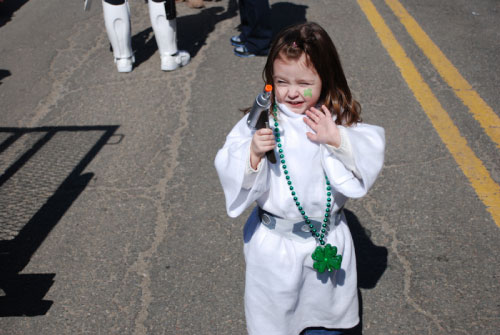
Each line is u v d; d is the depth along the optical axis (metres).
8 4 7.23
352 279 2.10
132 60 5.26
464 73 4.81
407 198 3.32
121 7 4.93
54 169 3.84
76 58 5.58
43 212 3.43
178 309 2.70
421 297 2.67
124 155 3.94
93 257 3.05
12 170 3.86
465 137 3.88
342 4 6.49
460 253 2.91
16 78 5.23
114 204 3.45
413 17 6.08
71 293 2.83
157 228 3.23
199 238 3.13
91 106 4.65
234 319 2.63
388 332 2.52
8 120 4.52
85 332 2.61
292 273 1.96
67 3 7.14
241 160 1.82
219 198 3.44
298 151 1.86
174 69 5.20
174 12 4.95
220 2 6.91
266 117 1.75
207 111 4.43
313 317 2.14
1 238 3.22
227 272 2.90
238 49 5.38
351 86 4.65
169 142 4.05
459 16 6.09
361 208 3.26
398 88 4.59
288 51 1.70
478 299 2.64
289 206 1.91
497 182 3.42
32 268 3.00
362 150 1.80
